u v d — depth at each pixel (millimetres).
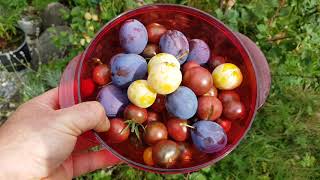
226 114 327
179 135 314
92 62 328
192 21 337
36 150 302
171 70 298
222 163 494
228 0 533
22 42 656
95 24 551
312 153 526
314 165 516
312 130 536
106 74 328
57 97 350
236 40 316
